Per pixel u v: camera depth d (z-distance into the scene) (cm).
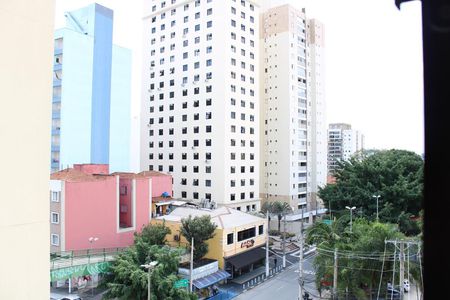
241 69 4650
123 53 4972
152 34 5303
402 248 1441
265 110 5519
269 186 5459
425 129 196
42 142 525
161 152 5031
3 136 466
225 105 4394
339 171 3878
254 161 4769
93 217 2656
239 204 4488
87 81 4406
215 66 4506
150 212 3077
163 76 5109
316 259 1925
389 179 3366
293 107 5422
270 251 3641
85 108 4388
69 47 4219
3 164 467
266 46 5522
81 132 4341
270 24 5503
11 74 477
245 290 2638
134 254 2042
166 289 1816
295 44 5506
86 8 4578
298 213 5372
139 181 2994
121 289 1861
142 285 1791
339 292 1734
